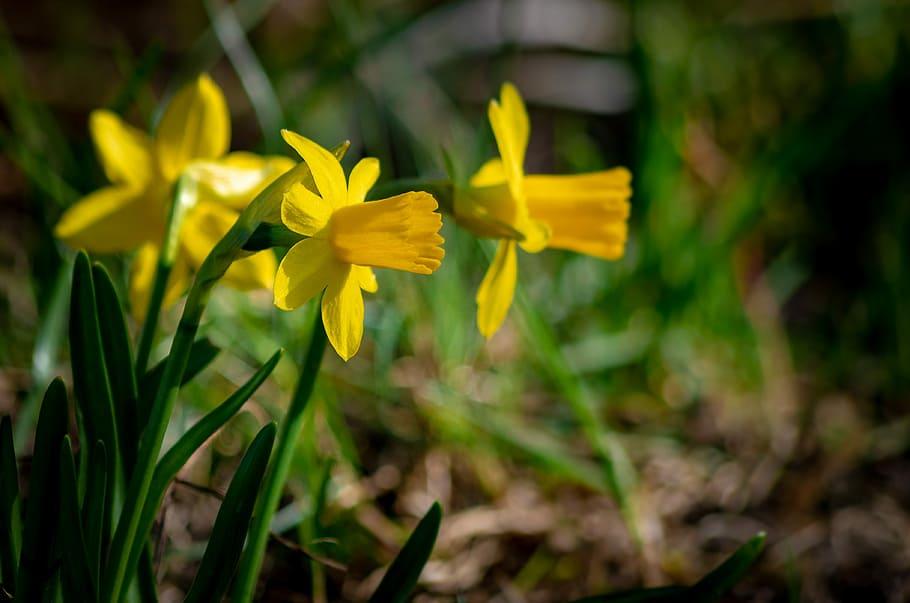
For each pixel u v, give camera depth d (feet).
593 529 2.37
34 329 2.48
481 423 2.38
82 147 2.64
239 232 1.91
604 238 2.13
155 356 2.34
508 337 2.64
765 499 2.46
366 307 2.53
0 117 2.82
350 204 1.95
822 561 2.36
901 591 2.32
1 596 1.98
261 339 2.39
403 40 3.18
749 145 3.25
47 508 1.94
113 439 1.97
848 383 2.72
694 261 2.69
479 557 2.31
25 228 2.74
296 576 2.23
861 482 2.50
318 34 3.18
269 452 1.95
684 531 2.41
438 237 1.94
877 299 2.80
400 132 3.00
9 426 1.96
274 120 2.57
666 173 2.80
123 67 2.62
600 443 2.34
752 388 2.65
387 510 2.36
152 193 2.15
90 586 1.93
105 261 2.50
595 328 2.69
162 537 2.13
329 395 2.34
